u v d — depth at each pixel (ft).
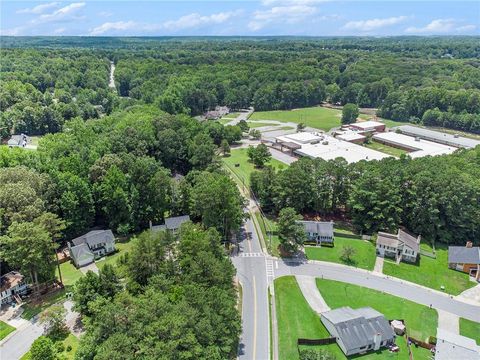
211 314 182.50
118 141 395.75
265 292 253.44
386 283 270.87
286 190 340.59
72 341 204.44
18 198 258.37
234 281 263.49
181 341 161.89
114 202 311.68
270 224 343.46
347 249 291.58
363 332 210.18
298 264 288.10
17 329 214.48
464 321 237.04
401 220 337.72
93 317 196.44
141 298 192.34
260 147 488.02
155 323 165.48
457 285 274.77
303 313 235.61
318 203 354.54
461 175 327.47
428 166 352.90
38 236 229.45
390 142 590.14
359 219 334.65
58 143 385.91
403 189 333.01
